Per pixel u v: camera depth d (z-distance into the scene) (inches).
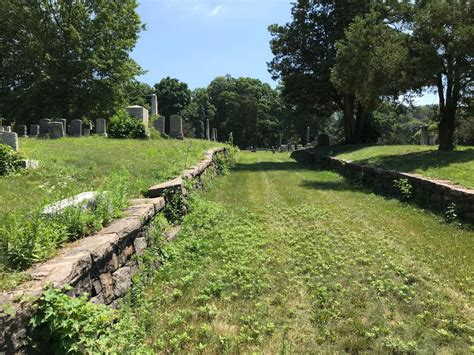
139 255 218.2
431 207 401.4
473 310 188.9
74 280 141.6
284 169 874.1
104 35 1571.1
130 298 190.2
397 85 668.1
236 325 177.3
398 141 2268.7
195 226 325.1
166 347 158.9
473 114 704.4
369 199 480.1
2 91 1557.6
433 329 172.2
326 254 269.4
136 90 1782.7
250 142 3292.3
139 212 235.0
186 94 3329.2
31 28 1478.8
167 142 753.6
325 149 1091.3
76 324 123.4
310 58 1165.7
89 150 512.7
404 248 281.6
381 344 160.2
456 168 473.4
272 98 3639.3
